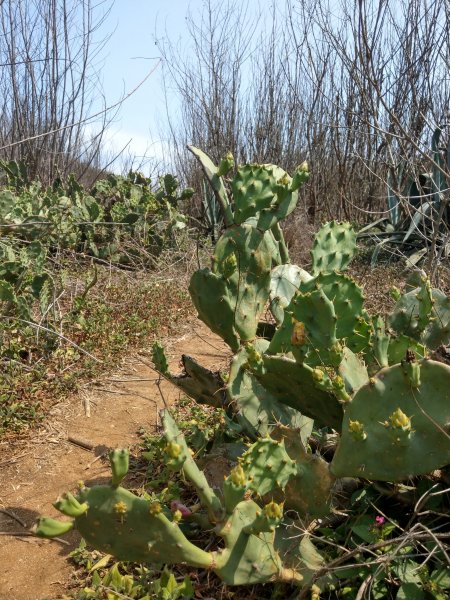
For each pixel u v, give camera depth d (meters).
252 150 10.95
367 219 9.33
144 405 3.85
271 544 1.87
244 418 2.46
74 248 6.98
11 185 8.44
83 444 3.32
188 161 11.87
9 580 2.33
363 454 1.91
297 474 1.95
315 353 2.09
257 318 2.67
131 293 6.02
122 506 1.67
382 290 5.41
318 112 10.04
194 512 2.27
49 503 2.82
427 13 6.30
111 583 2.18
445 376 1.84
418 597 1.77
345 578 1.94
